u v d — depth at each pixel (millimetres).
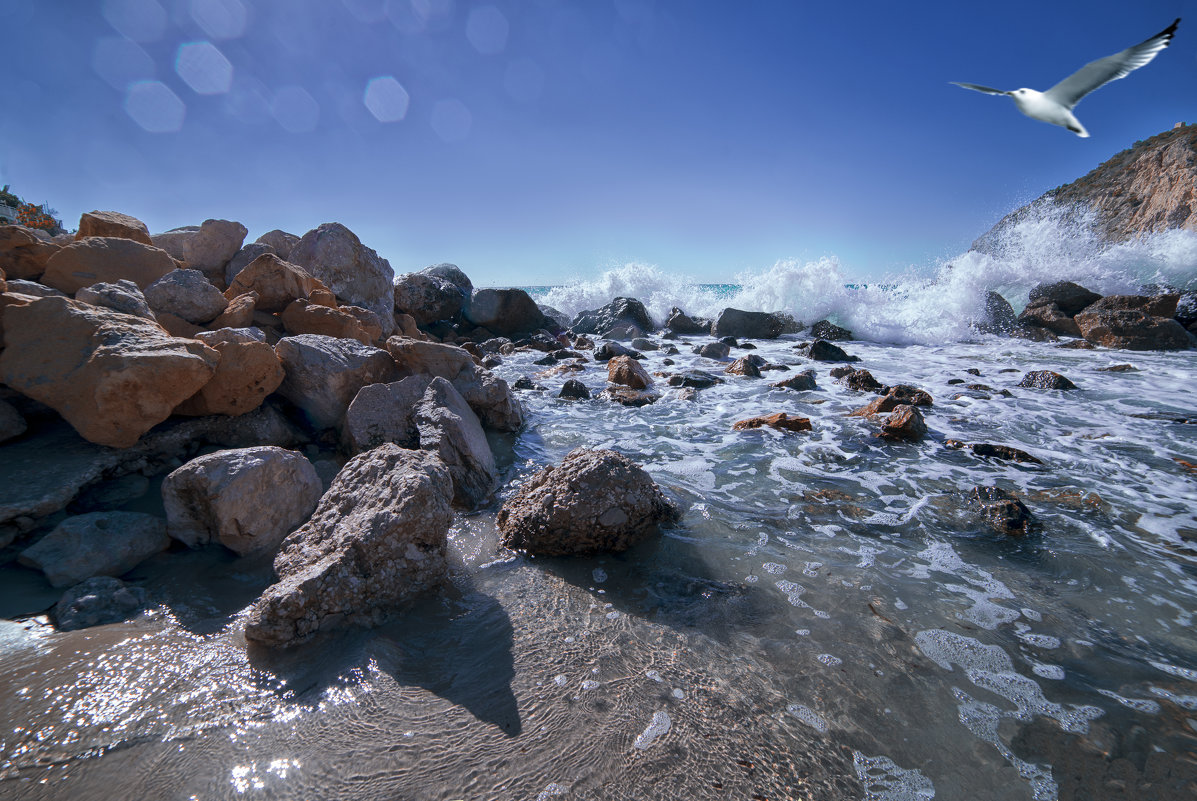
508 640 2840
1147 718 2381
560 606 3148
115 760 2078
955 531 4082
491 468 4996
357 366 5523
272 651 2682
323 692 2445
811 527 4145
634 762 2123
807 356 12414
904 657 2754
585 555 3711
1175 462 5465
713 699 2459
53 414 4387
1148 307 13617
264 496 3523
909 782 2084
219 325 5812
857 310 16859
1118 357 11883
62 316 4012
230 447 4625
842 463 5504
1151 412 7270
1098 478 5094
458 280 16406
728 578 3457
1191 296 14461
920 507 4469
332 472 4535
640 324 17203
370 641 2777
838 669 2660
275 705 2365
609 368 9539
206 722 2264
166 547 3486
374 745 2172
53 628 2750
